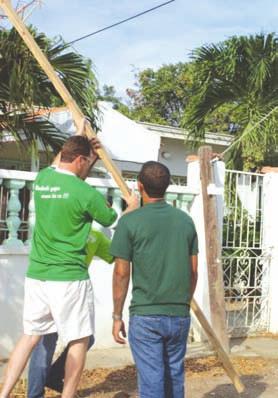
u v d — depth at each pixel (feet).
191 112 38.96
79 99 27.45
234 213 26.22
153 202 14.93
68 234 15.35
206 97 38.50
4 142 31.76
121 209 22.43
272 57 36.63
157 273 14.44
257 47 36.94
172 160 55.72
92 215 15.42
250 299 27.09
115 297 14.88
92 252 17.10
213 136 53.11
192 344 24.08
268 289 27.12
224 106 40.42
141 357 14.52
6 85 26.89
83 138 15.94
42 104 26.91
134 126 43.06
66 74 27.07
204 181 23.77
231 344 25.18
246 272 26.50
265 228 27.07
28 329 15.74
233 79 37.70
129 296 22.84
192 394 19.39
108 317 22.59
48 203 15.44
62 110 31.24
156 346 14.52
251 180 26.99
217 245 23.76
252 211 26.89
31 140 28.37
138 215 14.67
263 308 27.09
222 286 23.67
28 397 16.78
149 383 14.37
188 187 24.40
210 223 23.71
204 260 24.40
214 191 23.71
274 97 37.37
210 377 20.92
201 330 24.34
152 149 43.80
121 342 15.16
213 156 24.14
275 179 26.96
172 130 53.06
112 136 41.96
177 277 14.56
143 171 14.97
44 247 15.44
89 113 27.63
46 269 15.33
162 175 14.88
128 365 21.18
